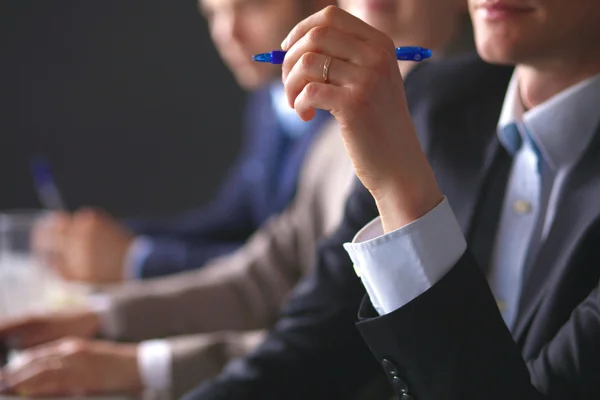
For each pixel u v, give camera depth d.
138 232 3.63
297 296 1.72
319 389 1.66
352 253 1.17
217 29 3.10
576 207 1.29
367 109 1.04
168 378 1.97
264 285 2.58
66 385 1.88
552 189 1.36
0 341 2.13
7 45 5.81
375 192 1.12
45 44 5.83
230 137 5.97
